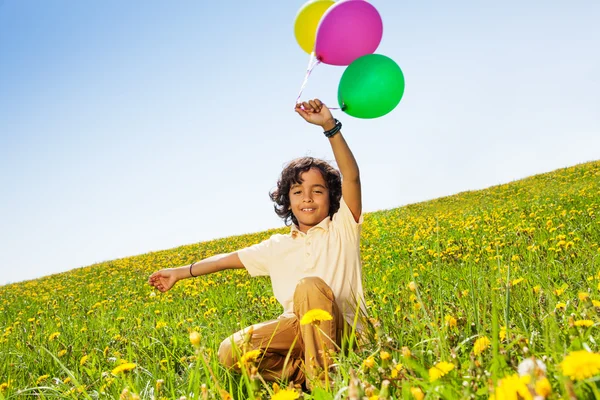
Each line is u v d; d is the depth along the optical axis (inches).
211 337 155.9
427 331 106.9
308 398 74.4
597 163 782.5
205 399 66.2
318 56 114.6
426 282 180.9
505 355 69.9
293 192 120.5
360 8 110.7
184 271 131.9
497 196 709.3
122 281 527.2
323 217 120.2
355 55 113.7
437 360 81.0
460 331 98.4
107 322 245.1
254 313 205.2
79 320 273.0
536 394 42.4
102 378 120.3
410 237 412.2
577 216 305.1
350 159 112.2
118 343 183.9
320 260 115.5
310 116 109.6
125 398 75.7
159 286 134.5
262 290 276.7
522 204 514.6
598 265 163.2
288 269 119.3
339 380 77.9
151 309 278.4
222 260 129.0
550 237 250.5
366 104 109.2
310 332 94.0
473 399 54.9
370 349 99.0
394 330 112.6
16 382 143.3
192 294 297.6
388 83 108.5
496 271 175.3
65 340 194.4
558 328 84.7
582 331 77.0
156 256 749.9
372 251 365.4
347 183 114.0
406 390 61.5
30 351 179.5
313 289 96.3
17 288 661.3
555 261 180.4
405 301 135.6
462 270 207.9
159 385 93.2
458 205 704.4
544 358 65.6
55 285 607.2
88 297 434.3
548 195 544.4
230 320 193.9
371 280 239.8
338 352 96.0
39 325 274.1
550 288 129.5
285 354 109.0
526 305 115.3
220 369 106.1
